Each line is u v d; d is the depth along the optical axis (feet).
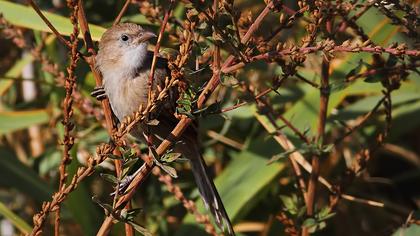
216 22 20.75
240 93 28.55
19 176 34.04
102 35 27.89
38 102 38.58
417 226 28.17
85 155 34.40
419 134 41.39
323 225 26.61
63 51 36.88
